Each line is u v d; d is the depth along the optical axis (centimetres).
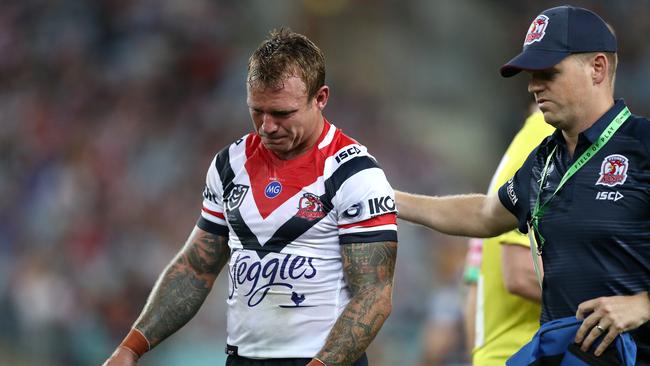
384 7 8325
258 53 1354
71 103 6556
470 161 7488
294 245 1372
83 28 7050
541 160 1430
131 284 5262
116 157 6044
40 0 7106
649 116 7594
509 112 8081
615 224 1316
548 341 1334
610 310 1298
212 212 1469
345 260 1365
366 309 1338
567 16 1353
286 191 1376
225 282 4800
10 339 4816
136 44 7006
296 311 1367
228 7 7525
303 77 1335
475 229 1561
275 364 1377
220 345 4644
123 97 6662
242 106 6775
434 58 8281
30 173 5872
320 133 1396
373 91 7812
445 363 2975
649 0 8131
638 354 1334
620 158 1329
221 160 1448
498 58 8419
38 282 4966
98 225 5528
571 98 1348
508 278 1678
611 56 1362
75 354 4822
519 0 8544
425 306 4934
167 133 6431
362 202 1359
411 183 7125
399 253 5166
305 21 7994
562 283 1359
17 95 6575
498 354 1756
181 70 6931
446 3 8569
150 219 5709
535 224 1391
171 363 4472
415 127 7588
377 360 4525
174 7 7231
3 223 5550
